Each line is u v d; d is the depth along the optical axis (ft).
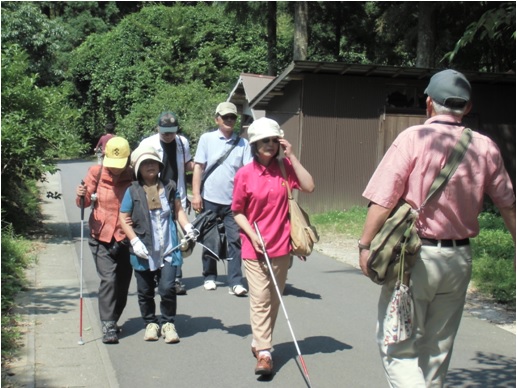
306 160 51.70
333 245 40.52
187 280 30.30
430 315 13.48
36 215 47.57
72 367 18.90
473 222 13.16
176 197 21.06
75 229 43.70
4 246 30.71
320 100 51.70
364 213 50.62
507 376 18.60
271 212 18.24
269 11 88.38
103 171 20.90
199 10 113.60
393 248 12.87
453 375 18.69
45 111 39.60
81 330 20.85
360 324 23.50
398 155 12.95
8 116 37.93
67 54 126.62
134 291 27.81
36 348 20.30
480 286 28.91
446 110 13.39
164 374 18.56
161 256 20.75
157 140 26.81
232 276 27.35
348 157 52.49
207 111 77.46
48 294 26.78
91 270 31.65
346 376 18.53
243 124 74.02
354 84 52.26
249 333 22.22
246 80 68.39
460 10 65.67
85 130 125.80
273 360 19.76
